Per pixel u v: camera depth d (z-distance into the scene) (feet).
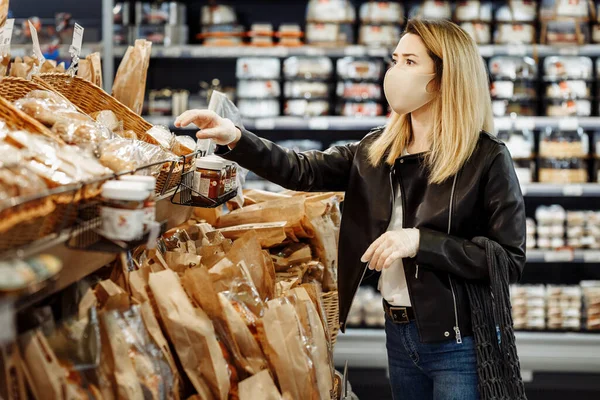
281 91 14.71
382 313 14.15
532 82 13.93
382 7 13.97
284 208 7.97
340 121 13.88
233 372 4.72
